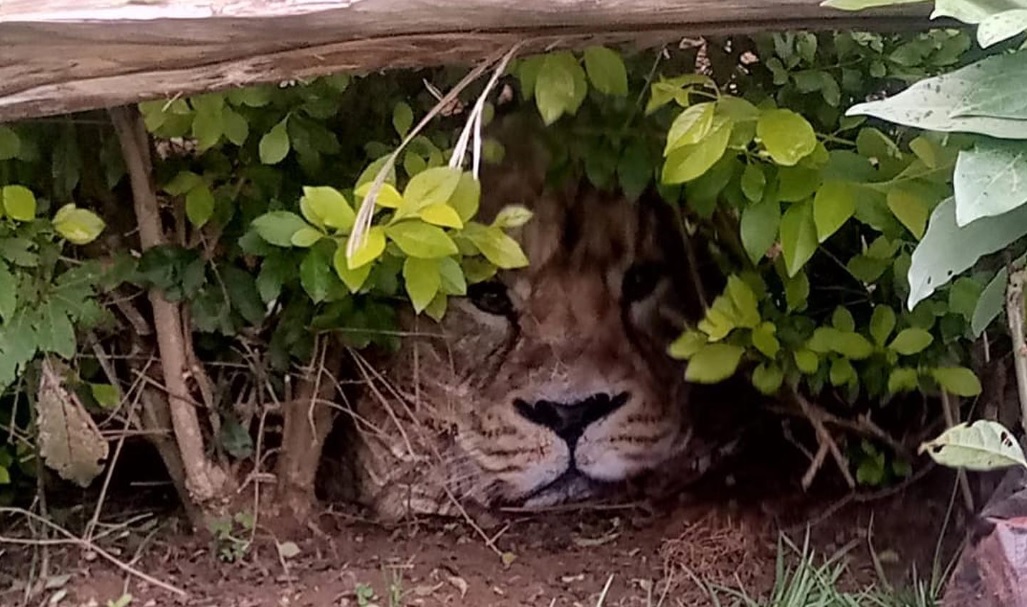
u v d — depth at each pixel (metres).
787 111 1.81
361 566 2.34
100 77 1.57
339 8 1.52
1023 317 1.65
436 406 2.51
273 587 2.25
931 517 2.44
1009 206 1.28
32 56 1.53
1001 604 1.52
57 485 2.62
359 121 2.26
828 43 2.17
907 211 1.77
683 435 2.61
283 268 2.09
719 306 2.23
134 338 2.36
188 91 1.62
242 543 2.36
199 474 2.37
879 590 2.21
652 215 2.51
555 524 2.55
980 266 1.98
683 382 2.60
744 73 2.21
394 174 1.98
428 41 1.60
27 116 1.61
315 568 2.33
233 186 2.21
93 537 2.39
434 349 2.49
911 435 2.52
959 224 1.29
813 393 2.44
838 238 2.42
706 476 2.64
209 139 1.97
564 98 1.87
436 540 2.48
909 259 2.13
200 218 2.14
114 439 2.38
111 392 2.29
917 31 1.75
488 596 2.24
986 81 1.32
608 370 2.53
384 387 2.50
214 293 2.26
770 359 2.34
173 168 2.22
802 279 2.23
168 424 2.40
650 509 2.58
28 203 1.94
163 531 2.47
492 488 2.56
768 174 1.87
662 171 1.96
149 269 2.20
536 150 2.38
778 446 2.69
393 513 2.57
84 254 2.27
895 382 2.27
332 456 2.61
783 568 2.28
